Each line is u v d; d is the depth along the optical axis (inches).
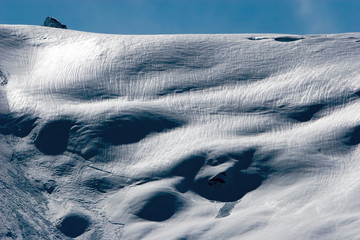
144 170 944.3
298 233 692.7
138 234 775.1
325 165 896.9
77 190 907.4
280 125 1079.6
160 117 1115.9
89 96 1234.6
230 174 905.5
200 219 799.7
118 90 1269.7
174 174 930.7
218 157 949.2
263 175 900.0
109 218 826.8
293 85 1242.6
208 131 1061.1
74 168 969.5
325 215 732.0
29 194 875.4
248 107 1172.5
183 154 972.6
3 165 941.2
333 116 1076.5
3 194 833.5
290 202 795.4
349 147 953.5
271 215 770.2
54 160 995.3
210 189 892.6
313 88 1210.0
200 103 1202.6
